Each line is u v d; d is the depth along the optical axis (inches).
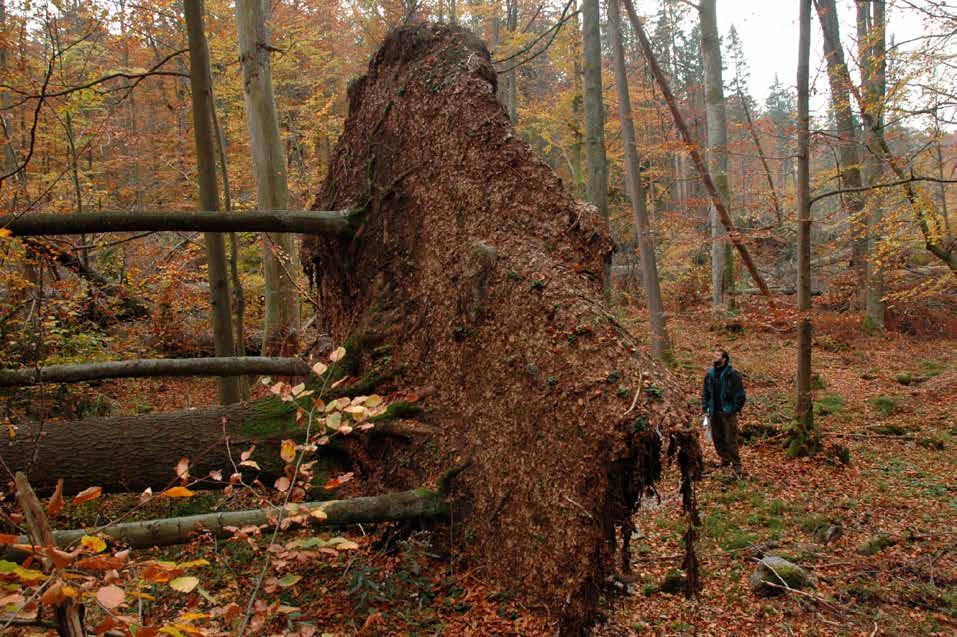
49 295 308.2
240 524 138.1
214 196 238.7
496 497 144.9
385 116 214.1
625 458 120.5
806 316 323.3
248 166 613.9
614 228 896.9
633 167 481.1
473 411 158.2
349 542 98.5
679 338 642.8
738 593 188.7
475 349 161.8
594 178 420.8
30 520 59.9
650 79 842.8
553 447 133.8
